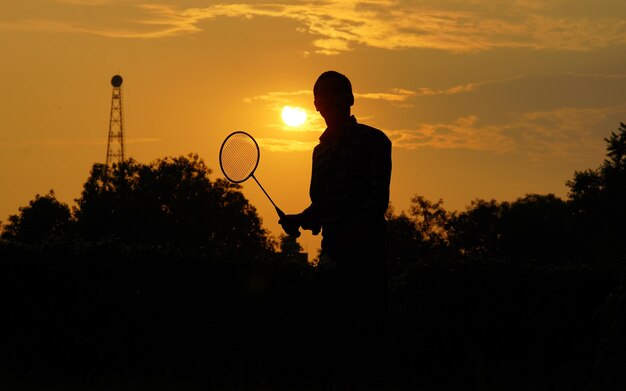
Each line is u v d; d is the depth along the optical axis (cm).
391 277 3053
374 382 1619
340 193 1563
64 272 2723
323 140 1600
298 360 2739
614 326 2427
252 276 2773
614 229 15600
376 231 1560
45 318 2702
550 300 2870
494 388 2625
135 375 2553
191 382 2417
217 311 2767
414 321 2867
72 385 2225
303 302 2769
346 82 1584
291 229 1712
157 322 2748
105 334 2727
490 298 2872
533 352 2864
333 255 1570
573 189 16462
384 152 1562
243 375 2712
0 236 2764
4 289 2691
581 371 2845
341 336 1570
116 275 2745
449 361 2847
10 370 2484
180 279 2761
